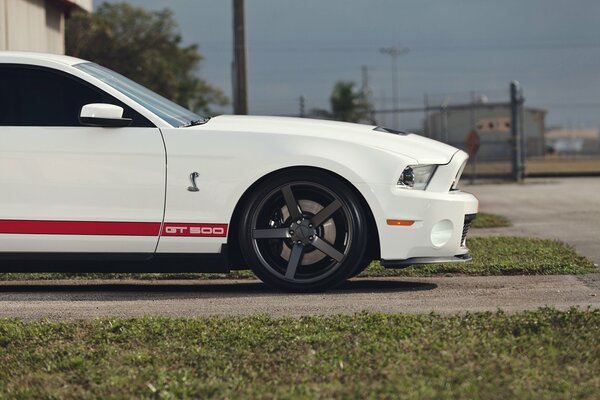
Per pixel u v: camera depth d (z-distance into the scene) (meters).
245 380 4.62
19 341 5.63
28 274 9.13
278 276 7.77
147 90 8.46
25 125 7.79
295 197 7.75
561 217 15.77
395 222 7.64
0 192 7.76
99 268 7.85
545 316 5.85
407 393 4.22
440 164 7.84
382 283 8.33
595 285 7.94
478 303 7.07
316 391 4.33
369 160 7.66
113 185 7.71
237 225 7.89
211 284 8.63
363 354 4.99
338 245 7.75
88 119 7.62
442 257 7.77
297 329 5.68
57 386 4.66
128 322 6.00
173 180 7.69
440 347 5.05
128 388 4.50
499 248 10.41
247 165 7.65
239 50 26.50
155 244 7.74
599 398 4.21
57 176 7.72
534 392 4.26
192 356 5.09
